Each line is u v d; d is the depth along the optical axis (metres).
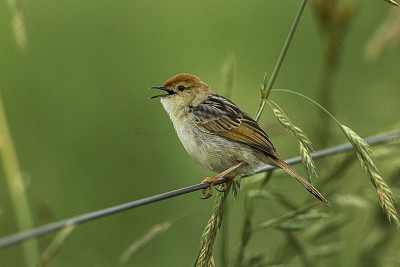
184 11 14.07
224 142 8.70
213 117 8.88
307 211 7.60
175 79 9.52
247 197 7.75
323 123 9.62
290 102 13.21
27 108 12.23
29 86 12.39
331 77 9.69
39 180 11.56
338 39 9.59
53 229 5.49
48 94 12.39
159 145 12.01
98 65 12.93
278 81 13.74
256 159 8.70
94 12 13.28
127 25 13.55
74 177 11.67
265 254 7.93
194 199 11.43
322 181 8.48
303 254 7.77
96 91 12.61
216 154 8.78
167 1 13.91
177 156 11.89
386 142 8.55
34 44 12.80
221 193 6.88
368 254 8.60
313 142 9.61
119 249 11.05
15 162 8.09
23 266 10.09
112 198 11.58
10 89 12.31
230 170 8.49
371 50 9.76
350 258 9.55
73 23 13.17
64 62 12.82
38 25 12.91
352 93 13.11
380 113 11.56
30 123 12.16
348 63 13.48
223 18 14.32
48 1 13.17
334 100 12.55
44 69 12.63
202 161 9.05
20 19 6.99
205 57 13.81
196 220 11.20
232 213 10.05
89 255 9.64
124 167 11.87
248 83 13.42
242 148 8.63
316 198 7.81
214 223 6.67
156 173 11.82
